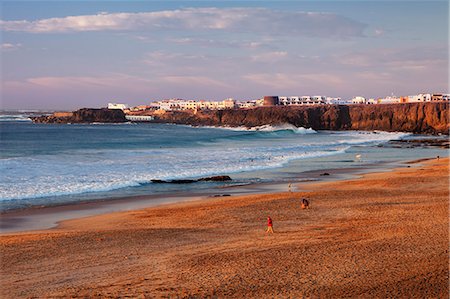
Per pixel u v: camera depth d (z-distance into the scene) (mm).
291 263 19406
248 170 56062
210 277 17969
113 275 18516
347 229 25562
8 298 16266
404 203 33188
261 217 29797
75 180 45281
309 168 58875
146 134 144625
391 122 188500
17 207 33750
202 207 33625
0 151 75750
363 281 17062
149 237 24750
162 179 47531
